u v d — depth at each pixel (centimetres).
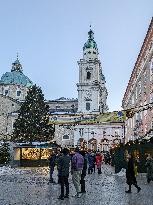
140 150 2800
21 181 2078
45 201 1166
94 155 3250
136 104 5075
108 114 2202
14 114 9769
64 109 11556
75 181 1310
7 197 1268
